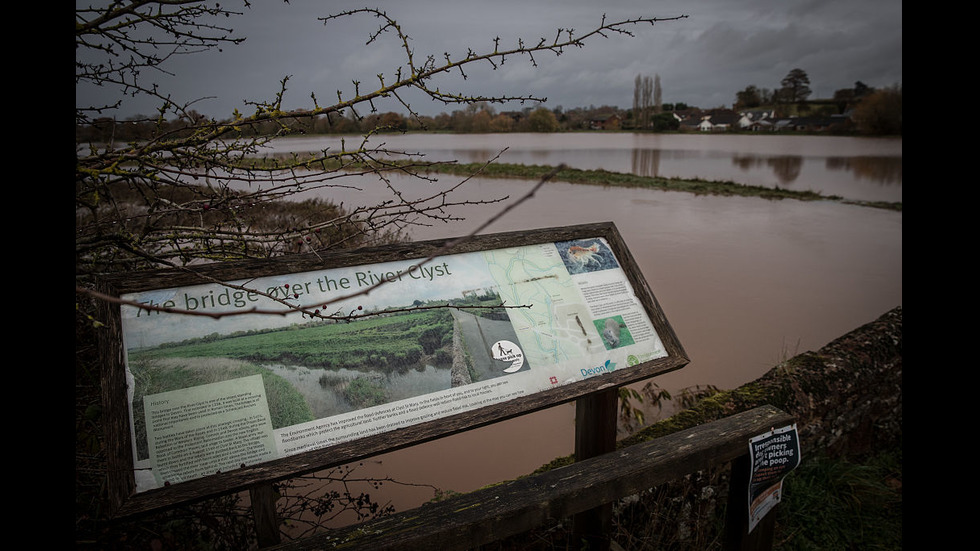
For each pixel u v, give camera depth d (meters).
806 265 9.00
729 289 7.55
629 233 11.50
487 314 1.87
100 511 1.98
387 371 1.64
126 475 1.29
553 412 4.28
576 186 19.97
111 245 1.76
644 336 2.05
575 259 2.14
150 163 1.70
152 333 1.46
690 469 1.87
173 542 2.07
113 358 1.39
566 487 1.68
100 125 1.94
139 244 1.90
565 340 1.93
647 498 2.42
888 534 2.79
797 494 2.97
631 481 1.76
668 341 2.05
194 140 1.70
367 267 1.80
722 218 13.66
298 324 1.61
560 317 1.97
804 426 3.10
